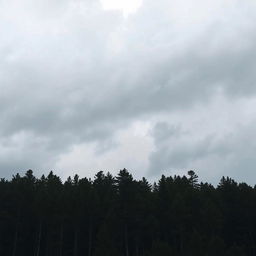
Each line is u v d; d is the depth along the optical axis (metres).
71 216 80.12
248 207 88.31
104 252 65.94
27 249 83.62
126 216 78.38
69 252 85.12
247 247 84.19
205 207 79.50
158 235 80.88
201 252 66.25
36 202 80.38
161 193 87.06
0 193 83.31
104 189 91.69
